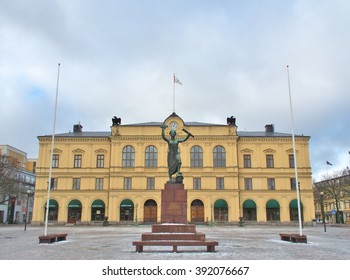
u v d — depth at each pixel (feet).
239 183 256.93
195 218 248.93
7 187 279.49
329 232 166.09
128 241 105.40
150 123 274.77
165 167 253.24
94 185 257.14
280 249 83.05
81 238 118.93
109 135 272.31
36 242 103.45
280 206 253.24
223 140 258.78
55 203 254.88
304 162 259.39
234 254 71.87
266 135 270.67
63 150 262.47
